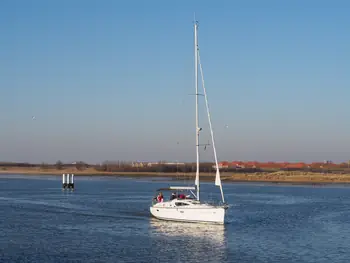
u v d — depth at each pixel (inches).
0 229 2347.4
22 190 5708.7
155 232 2281.0
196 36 2588.6
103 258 1731.1
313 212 3329.2
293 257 1791.3
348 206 3811.5
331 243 2070.6
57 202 3892.7
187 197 2672.2
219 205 2519.7
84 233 2250.2
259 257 1782.7
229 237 2177.7
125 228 2399.1
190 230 2342.5
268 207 3668.8
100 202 3922.2
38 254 1780.3
